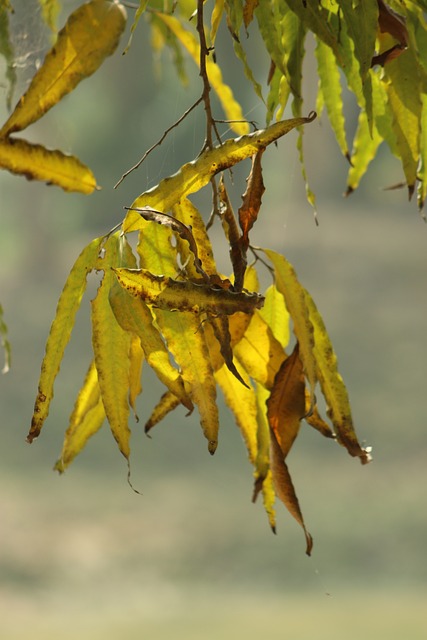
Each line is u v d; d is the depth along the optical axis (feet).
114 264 8.13
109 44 8.10
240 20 8.14
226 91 8.94
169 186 8.06
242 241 8.15
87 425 8.46
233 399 8.54
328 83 8.73
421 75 8.48
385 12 8.44
